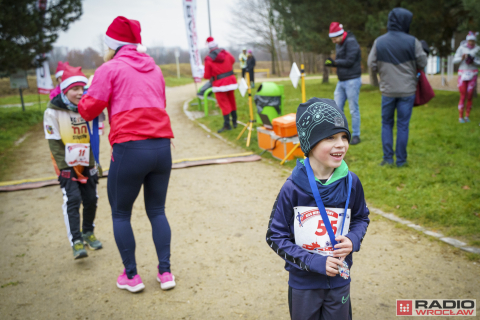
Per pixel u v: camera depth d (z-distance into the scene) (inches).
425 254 136.5
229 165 271.3
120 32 114.3
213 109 542.9
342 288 73.9
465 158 230.1
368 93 638.5
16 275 138.9
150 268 139.5
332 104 69.5
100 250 156.0
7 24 462.9
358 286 120.7
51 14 516.1
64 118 135.8
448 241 142.3
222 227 172.2
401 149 224.7
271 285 124.2
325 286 72.7
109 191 118.3
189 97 754.8
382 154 255.6
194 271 135.7
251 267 136.3
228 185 230.1
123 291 125.1
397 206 175.2
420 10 462.6
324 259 67.5
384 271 128.1
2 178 272.8
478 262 128.7
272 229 74.1
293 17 655.8
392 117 228.8
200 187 229.8
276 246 72.9
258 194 212.4
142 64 114.0
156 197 122.9
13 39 489.7
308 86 828.0
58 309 116.9
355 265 133.2
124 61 112.0
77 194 140.0
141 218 187.3
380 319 104.7
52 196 227.3
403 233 152.9
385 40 215.9
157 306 116.0
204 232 168.1
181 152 321.7
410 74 214.1
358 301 113.2
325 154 68.3
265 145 294.4
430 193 183.0
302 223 72.2
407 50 210.5
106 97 109.1
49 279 135.0
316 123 67.4
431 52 508.1
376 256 137.9
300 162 73.7
